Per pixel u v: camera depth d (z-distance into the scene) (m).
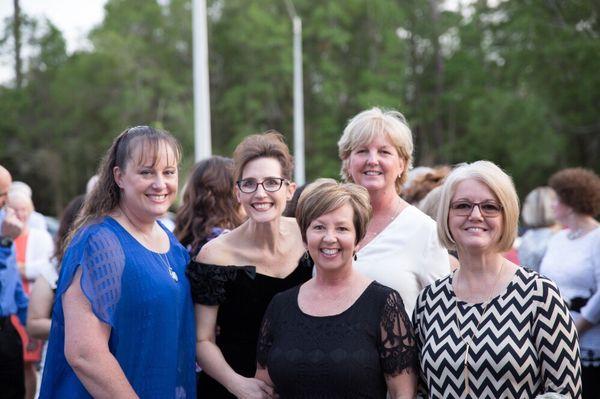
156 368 3.01
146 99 32.47
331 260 2.96
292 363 2.89
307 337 2.93
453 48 34.53
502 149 29.00
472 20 30.19
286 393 2.94
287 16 33.34
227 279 3.44
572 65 20.83
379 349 2.89
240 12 33.56
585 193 4.67
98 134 34.88
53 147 34.41
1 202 4.89
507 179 2.86
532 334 2.72
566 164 26.17
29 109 34.81
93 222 3.04
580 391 2.72
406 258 3.41
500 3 25.64
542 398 2.57
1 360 4.66
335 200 2.95
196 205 4.22
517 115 23.81
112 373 2.79
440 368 2.80
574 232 4.75
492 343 2.72
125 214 3.14
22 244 5.91
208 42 34.38
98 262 2.89
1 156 33.25
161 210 3.08
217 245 3.55
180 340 3.23
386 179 3.57
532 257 5.87
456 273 2.98
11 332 4.72
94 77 33.69
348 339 2.87
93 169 34.88
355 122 3.67
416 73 35.19
